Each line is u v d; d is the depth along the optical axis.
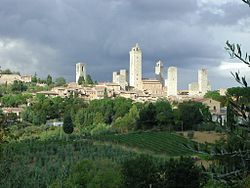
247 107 7.27
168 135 109.94
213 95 154.12
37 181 50.06
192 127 116.19
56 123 160.00
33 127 140.50
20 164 54.62
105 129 136.75
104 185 49.06
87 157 74.94
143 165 47.19
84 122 154.75
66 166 62.12
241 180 7.28
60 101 186.88
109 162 63.81
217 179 7.52
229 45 7.49
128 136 115.00
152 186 45.94
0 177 18.48
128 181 47.41
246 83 7.30
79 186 50.59
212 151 7.57
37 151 78.44
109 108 156.88
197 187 42.31
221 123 7.51
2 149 18.45
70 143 95.31
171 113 123.12
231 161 7.45
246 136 7.28
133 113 139.62
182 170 43.25
